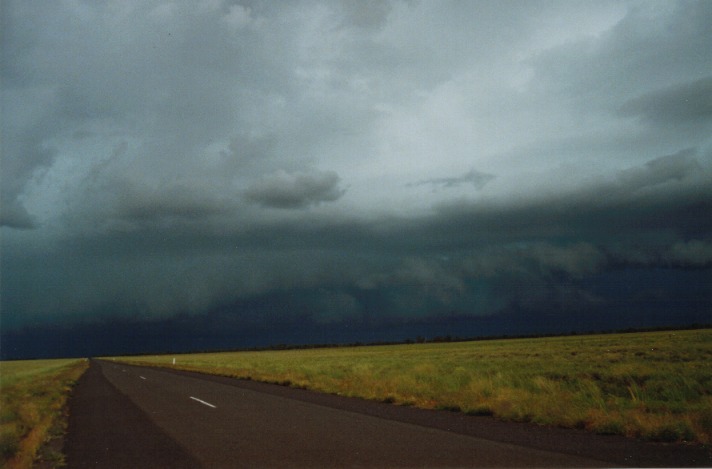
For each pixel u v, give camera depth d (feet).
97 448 31.50
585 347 167.94
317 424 37.45
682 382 54.44
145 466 26.07
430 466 23.93
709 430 29.53
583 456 25.04
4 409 49.80
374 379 70.64
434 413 42.09
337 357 207.82
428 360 136.05
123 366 209.56
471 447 27.81
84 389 82.84
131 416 46.24
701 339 173.68
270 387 74.38
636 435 30.22
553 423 35.04
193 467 25.40
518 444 28.32
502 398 42.91
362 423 37.35
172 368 165.99
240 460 26.55
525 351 164.35
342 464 24.97
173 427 38.63
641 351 119.96
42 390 75.51
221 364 183.21
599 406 37.60
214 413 46.06
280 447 29.48
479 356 147.54
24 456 28.02
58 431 38.93
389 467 24.06
